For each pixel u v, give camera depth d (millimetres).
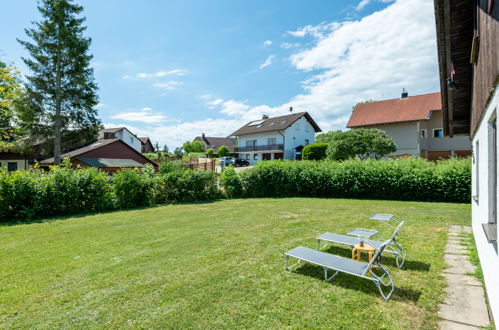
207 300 3428
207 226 7594
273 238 6207
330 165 13711
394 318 2955
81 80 21641
